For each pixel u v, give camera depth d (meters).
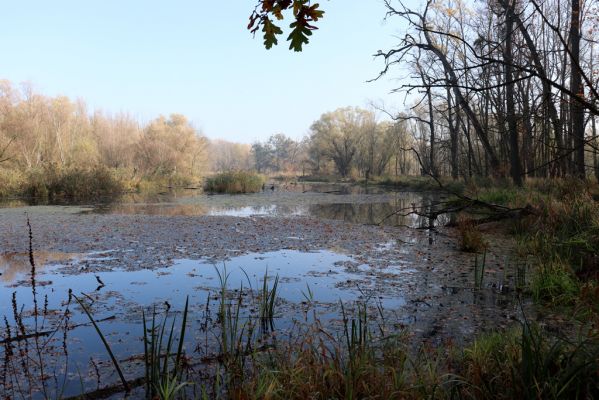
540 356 2.77
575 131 7.53
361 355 3.20
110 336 4.41
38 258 8.12
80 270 7.20
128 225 12.41
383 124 59.12
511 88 14.56
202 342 4.23
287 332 4.48
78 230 11.43
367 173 46.62
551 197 10.34
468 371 3.06
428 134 48.16
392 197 25.28
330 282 6.50
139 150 45.34
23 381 3.49
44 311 5.05
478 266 7.42
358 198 24.72
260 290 6.01
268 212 16.88
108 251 8.77
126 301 5.56
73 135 44.72
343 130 61.78
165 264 7.65
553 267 5.97
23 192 24.33
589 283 5.24
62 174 25.06
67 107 43.69
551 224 8.47
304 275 6.93
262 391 2.85
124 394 3.28
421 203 20.84
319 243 9.80
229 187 30.22
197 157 59.34
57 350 4.08
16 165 31.44
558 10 16.69
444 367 3.47
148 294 5.87
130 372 3.63
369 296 5.77
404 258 8.18
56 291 6.02
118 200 22.81
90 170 27.73
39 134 38.22
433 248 9.19
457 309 5.21
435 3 20.81
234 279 6.66
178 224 12.68
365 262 7.86
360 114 62.03
